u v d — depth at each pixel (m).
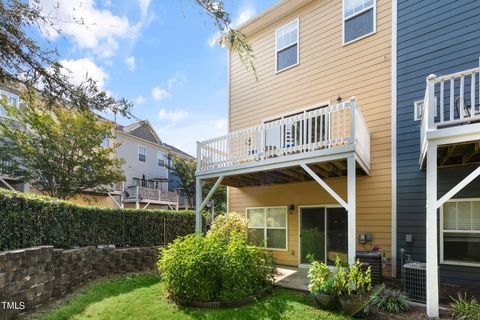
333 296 4.64
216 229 8.27
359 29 7.82
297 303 5.00
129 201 18.73
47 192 11.81
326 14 8.52
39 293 4.61
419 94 6.73
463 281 5.89
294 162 6.36
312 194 8.56
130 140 21.39
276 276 7.19
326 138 5.98
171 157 23.27
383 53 7.34
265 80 9.84
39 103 3.64
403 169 6.84
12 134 10.38
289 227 8.91
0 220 4.58
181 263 5.16
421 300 4.88
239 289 5.02
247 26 10.19
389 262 6.80
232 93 10.73
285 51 9.41
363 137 6.52
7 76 3.09
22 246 5.00
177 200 22.38
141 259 8.29
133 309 4.63
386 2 7.38
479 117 4.21
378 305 4.63
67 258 5.55
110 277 7.02
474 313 4.04
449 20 6.45
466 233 6.00
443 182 6.32
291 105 9.09
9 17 2.89
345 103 5.79
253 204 9.91
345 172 7.52
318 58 8.58
